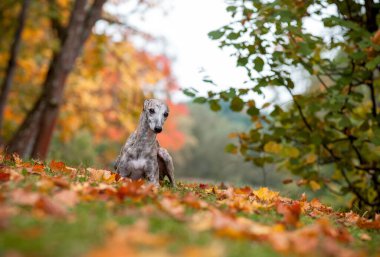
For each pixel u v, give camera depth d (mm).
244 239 3711
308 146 9398
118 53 20109
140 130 7207
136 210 4332
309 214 6309
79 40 17328
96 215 4043
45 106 16906
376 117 8477
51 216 3814
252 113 8664
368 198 9891
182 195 6230
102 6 17672
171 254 2963
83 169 7879
